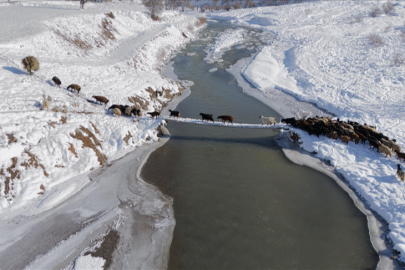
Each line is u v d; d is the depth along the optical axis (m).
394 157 19.14
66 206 14.87
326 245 13.19
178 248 12.87
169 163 19.50
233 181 17.83
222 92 34.06
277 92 34.28
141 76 31.38
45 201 14.61
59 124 18.11
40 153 16.06
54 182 15.88
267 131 24.52
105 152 19.56
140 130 22.25
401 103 29.06
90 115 21.02
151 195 16.28
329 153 20.41
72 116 19.33
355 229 14.17
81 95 23.48
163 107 29.41
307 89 34.47
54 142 16.83
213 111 28.70
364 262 12.29
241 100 31.81
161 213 14.94
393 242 13.17
